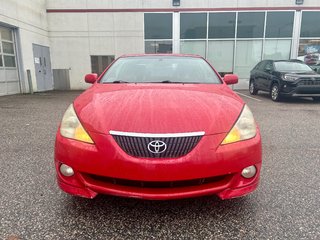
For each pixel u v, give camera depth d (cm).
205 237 208
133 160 205
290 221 228
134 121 218
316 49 1502
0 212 237
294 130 545
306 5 1459
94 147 213
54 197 263
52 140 461
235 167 218
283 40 1499
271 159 375
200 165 208
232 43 1507
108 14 1476
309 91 918
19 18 1175
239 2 1462
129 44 1503
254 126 242
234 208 247
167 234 211
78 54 1509
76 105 257
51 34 1484
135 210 242
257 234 211
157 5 1470
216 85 328
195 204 253
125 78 348
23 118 652
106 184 218
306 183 299
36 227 217
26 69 1240
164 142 208
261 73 1147
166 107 238
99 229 216
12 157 376
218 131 218
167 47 1512
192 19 1485
